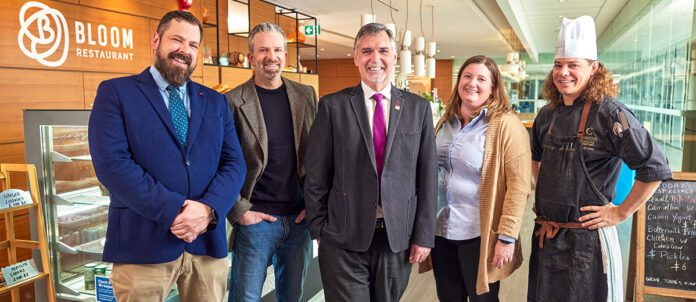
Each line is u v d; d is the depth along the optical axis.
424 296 3.34
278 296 2.43
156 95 1.70
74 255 2.47
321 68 20.84
